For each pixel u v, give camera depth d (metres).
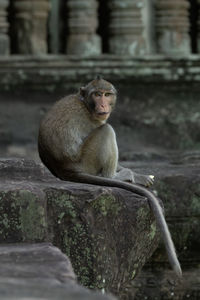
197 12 24.08
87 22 22.42
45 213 8.72
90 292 5.48
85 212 8.94
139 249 9.58
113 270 9.22
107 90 10.04
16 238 8.55
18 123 22.28
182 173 12.95
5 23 21.89
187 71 22.53
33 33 22.31
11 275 6.45
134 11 22.58
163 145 22.89
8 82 21.78
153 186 12.71
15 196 8.57
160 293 12.59
